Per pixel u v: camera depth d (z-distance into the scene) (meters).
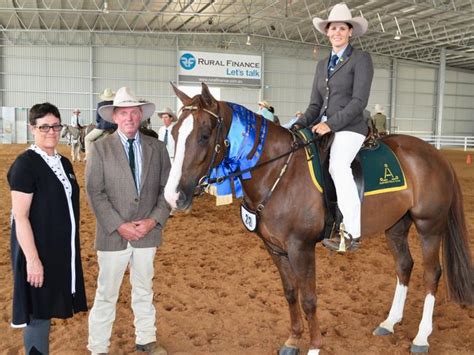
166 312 4.28
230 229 7.54
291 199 3.19
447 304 4.50
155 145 3.37
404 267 3.96
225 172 3.12
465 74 36.84
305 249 3.26
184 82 30.36
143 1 23.38
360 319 4.19
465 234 3.87
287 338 3.83
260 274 5.35
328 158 3.35
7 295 4.56
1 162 16.98
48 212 2.77
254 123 3.16
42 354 2.87
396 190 3.58
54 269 2.78
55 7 24.72
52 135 2.79
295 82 32.28
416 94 35.00
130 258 3.39
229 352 3.58
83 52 29.12
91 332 3.32
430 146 3.93
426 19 24.89
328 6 23.28
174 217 8.47
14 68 28.58
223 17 27.17
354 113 3.19
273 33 30.50
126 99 3.13
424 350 3.57
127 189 3.21
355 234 3.28
